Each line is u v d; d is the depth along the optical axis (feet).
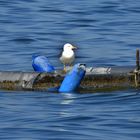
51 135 55.93
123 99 67.21
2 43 93.35
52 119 60.49
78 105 65.46
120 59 84.79
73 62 75.31
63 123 59.36
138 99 67.15
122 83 70.28
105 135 55.88
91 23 106.11
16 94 69.00
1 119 60.90
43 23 106.11
